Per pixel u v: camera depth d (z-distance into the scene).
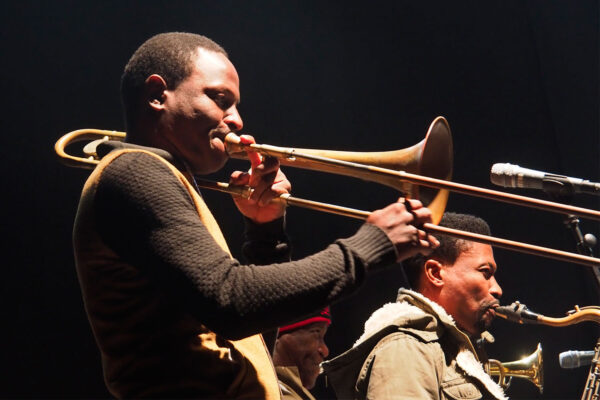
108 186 1.77
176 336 1.81
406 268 3.11
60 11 4.98
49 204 4.84
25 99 4.87
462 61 5.60
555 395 5.39
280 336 3.39
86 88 4.97
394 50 5.61
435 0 5.64
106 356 1.88
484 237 1.89
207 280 1.62
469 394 2.65
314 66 5.51
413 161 2.15
